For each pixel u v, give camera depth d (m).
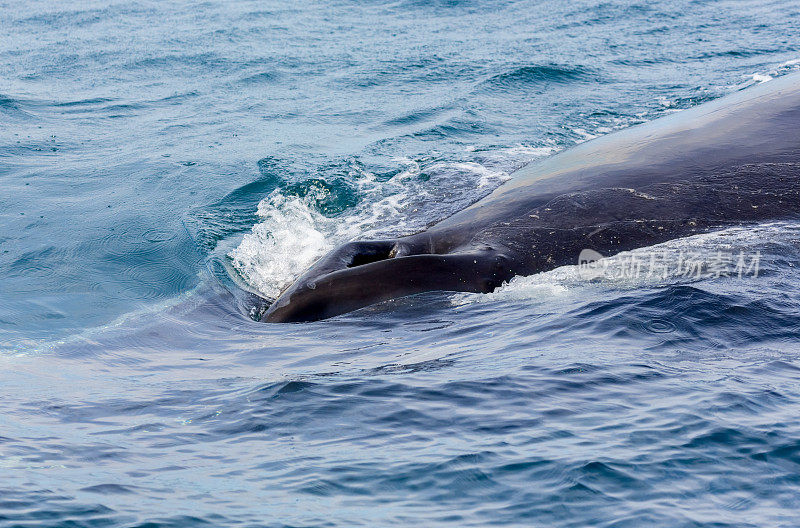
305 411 21.67
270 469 18.67
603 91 66.50
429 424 20.48
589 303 29.20
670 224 36.62
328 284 33.62
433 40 86.81
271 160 52.91
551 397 21.50
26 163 53.34
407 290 33.19
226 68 77.75
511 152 52.94
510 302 31.55
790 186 38.34
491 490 17.41
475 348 26.50
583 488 17.28
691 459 18.23
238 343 30.39
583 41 83.56
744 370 22.94
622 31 87.31
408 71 74.88
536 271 34.66
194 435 20.94
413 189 47.28
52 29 96.69
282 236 42.69
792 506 16.62
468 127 59.03
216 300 35.75
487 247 36.00
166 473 18.64
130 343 30.97
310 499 17.28
